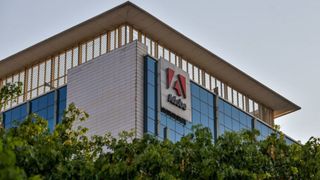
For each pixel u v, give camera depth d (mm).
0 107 29625
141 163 25984
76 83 58812
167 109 56750
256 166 28609
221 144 28453
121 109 55188
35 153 25062
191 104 59844
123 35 58812
